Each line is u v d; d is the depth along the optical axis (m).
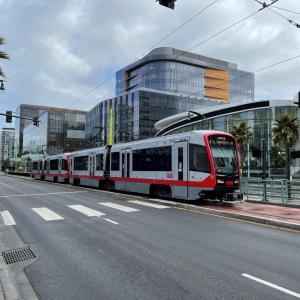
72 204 17.64
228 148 18.05
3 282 6.13
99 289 5.82
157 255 7.85
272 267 6.95
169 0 8.84
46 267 7.08
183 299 5.36
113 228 11.07
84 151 33.25
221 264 7.15
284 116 40.78
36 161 55.66
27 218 13.23
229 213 13.64
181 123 65.94
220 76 113.31
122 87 116.94
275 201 18.11
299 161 52.19
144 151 21.94
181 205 16.42
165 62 103.25
